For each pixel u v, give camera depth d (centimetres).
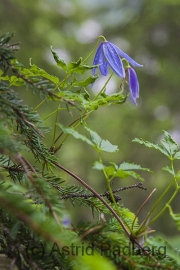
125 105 474
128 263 72
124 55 88
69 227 72
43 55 357
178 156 77
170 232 379
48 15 386
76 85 80
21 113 74
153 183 430
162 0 432
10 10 361
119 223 78
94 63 89
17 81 79
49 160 79
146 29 459
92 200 81
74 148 430
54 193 71
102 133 454
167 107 480
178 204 394
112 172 73
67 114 354
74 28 408
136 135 452
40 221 68
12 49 73
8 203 68
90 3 467
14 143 71
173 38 459
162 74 473
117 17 464
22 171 78
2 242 71
